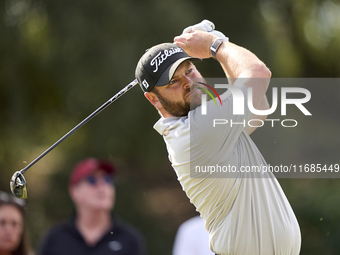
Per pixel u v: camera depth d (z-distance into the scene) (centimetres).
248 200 937
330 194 3153
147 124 3706
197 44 1027
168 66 961
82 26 3569
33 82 3809
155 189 4003
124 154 3806
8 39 3712
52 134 3906
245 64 951
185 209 3925
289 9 4716
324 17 4994
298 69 4775
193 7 3809
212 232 983
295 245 962
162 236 3747
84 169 1675
